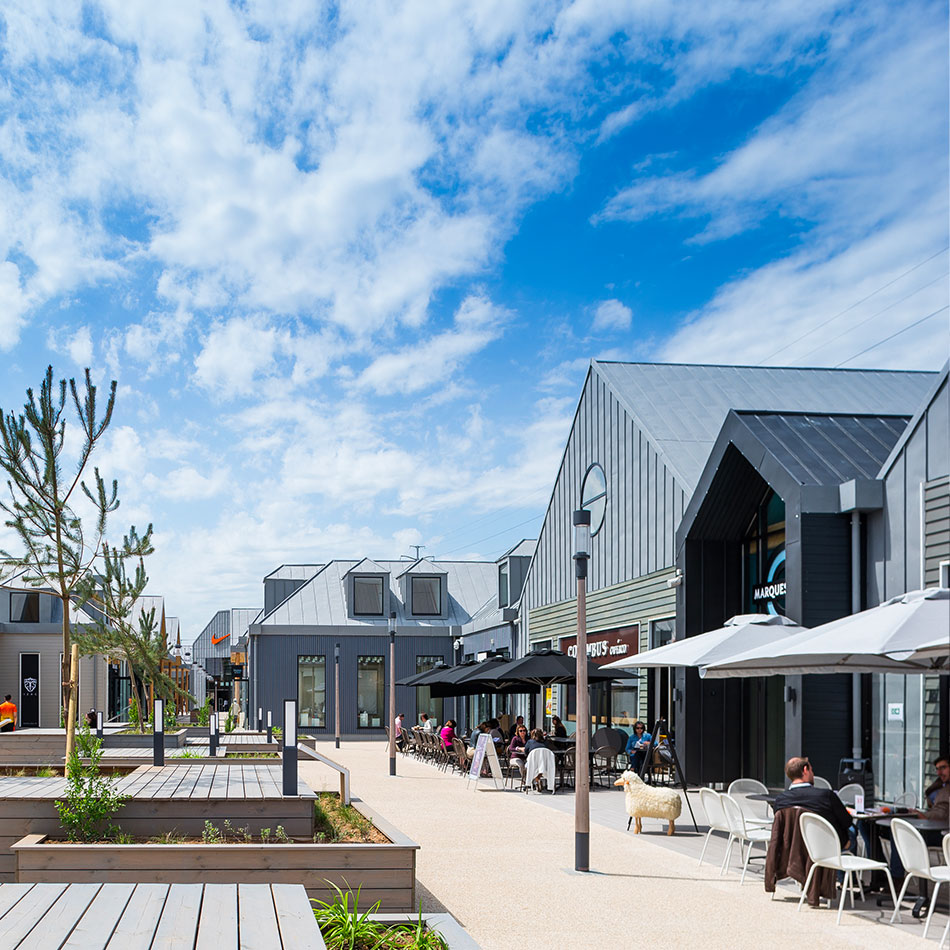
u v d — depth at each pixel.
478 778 20.17
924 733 11.87
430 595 42.50
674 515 19.31
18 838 8.92
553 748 20.48
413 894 8.01
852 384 24.64
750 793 12.00
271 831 9.09
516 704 31.94
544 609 28.75
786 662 11.28
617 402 23.00
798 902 9.02
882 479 12.95
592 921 8.20
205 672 77.00
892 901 9.08
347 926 6.41
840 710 13.02
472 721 37.91
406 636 40.97
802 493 13.38
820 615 13.25
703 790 10.91
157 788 9.89
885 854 9.56
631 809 13.34
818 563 13.31
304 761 23.81
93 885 6.21
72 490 15.34
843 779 12.84
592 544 24.62
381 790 18.62
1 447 14.74
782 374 24.84
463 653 39.84
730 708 17.67
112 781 10.77
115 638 25.27
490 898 9.03
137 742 21.00
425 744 26.73
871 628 8.56
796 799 9.21
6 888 6.09
